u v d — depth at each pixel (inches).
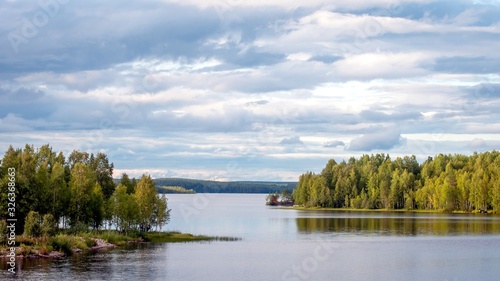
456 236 6225.4
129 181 6914.4
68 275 3533.5
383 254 4771.2
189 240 5708.7
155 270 3841.0
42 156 6815.9
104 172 6894.7
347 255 4709.6
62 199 5285.4
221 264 4170.8
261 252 4859.7
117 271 3750.0
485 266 4158.5
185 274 3735.2
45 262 3996.1
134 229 5777.6
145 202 5910.4
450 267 4114.2
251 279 3624.5
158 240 5629.9
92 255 4451.3
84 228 5260.8
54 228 4913.9
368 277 3735.2
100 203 5570.9
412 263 4293.8
